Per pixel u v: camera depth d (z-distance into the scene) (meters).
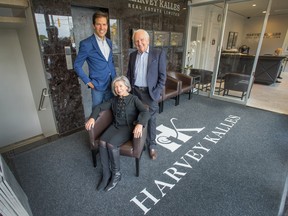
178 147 2.36
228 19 4.75
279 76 6.73
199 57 5.19
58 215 1.44
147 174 1.88
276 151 2.29
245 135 2.67
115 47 3.23
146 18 3.59
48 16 2.22
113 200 1.57
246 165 2.03
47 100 2.62
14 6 2.04
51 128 2.84
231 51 4.55
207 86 4.77
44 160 2.10
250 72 3.88
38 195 1.62
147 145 2.27
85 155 2.19
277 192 1.67
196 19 4.72
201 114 3.41
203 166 2.01
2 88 2.78
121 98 1.80
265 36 8.55
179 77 4.18
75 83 2.70
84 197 1.60
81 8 2.83
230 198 1.60
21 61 2.87
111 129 1.80
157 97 1.97
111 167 1.71
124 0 3.10
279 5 5.73
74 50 2.57
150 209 1.50
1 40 2.61
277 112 3.55
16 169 1.95
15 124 3.05
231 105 3.92
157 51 1.89
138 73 1.96
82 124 2.96
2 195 0.94
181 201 1.57
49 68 2.37
